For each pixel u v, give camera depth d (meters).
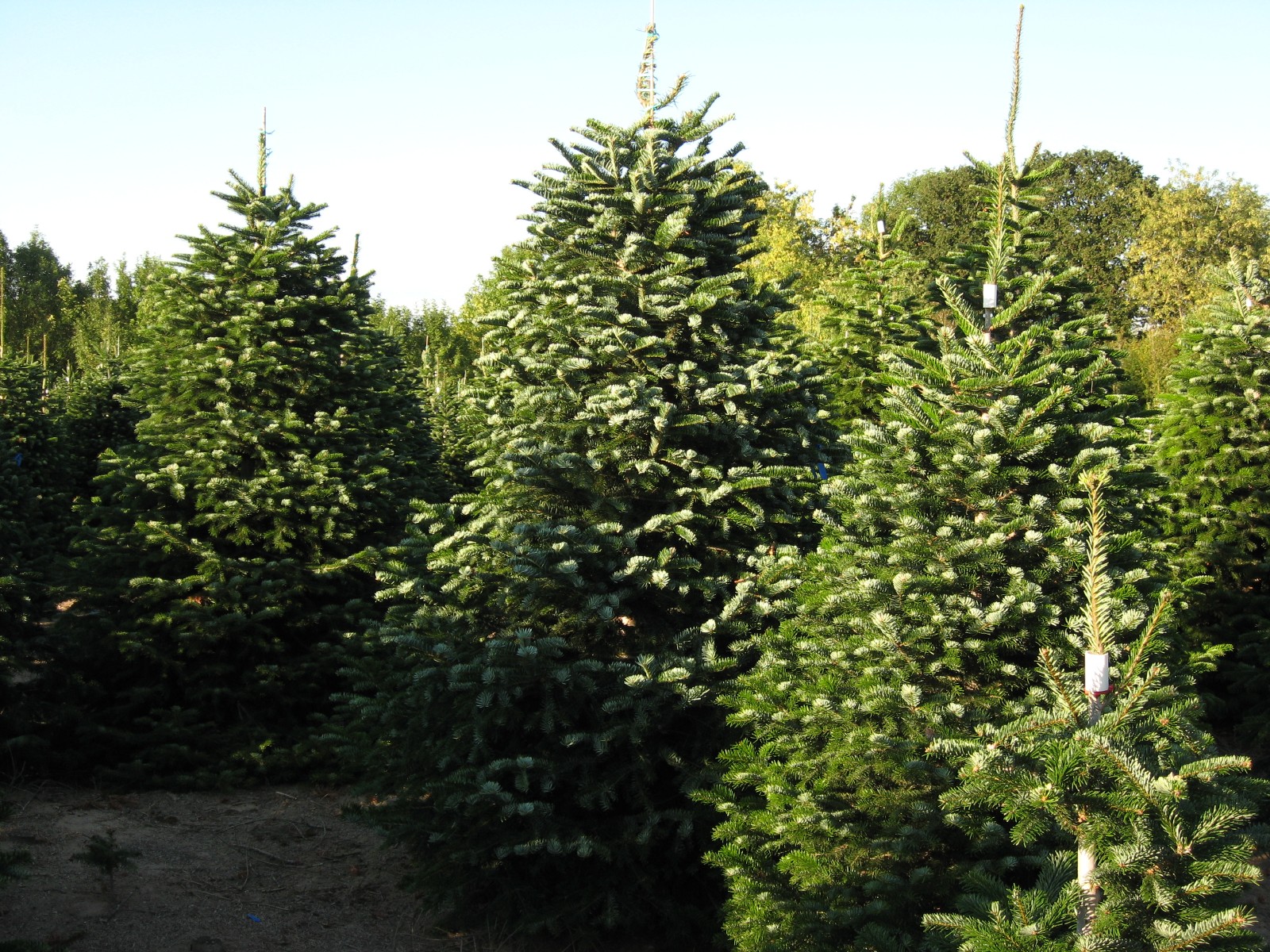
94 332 35.16
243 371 8.30
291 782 7.93
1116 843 3.02
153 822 6.99
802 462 6.17
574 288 6.12
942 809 3.94
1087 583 3.45
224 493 8.03
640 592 5.51
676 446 5.79
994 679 4.30
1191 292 37.66
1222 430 9.41
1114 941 2.97
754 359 6.10
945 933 3.37
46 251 51.94
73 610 8.07
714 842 5.26
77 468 16.58
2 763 7.44
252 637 7.84
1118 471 4.38
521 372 6.09
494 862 5.28
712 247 6.26
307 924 5.62
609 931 5.35
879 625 4.21
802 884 4.29
